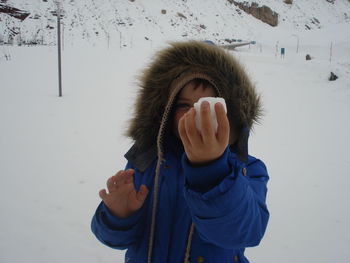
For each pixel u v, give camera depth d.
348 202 2.81
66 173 3.04
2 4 21.97
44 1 24.97
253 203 0.69
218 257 0.90
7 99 5.27
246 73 0.95
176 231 0.93
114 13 26.97
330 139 4.53
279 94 7.53
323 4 40.59
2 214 2.36
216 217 0.63
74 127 4.28
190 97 0.87
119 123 4.54
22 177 2.90
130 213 0.89
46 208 2.48
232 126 0.91
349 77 8.89
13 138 3.76
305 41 26.66
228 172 0.60
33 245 2.09
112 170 3.17
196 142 0.54
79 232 2.24
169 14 29.77
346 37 25.62
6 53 9.27
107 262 1.99
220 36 29.03
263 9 34.94
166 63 0.99
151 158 1.02
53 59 9.07
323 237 2.32
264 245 2.21
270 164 3.60
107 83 6.91
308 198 2.87
